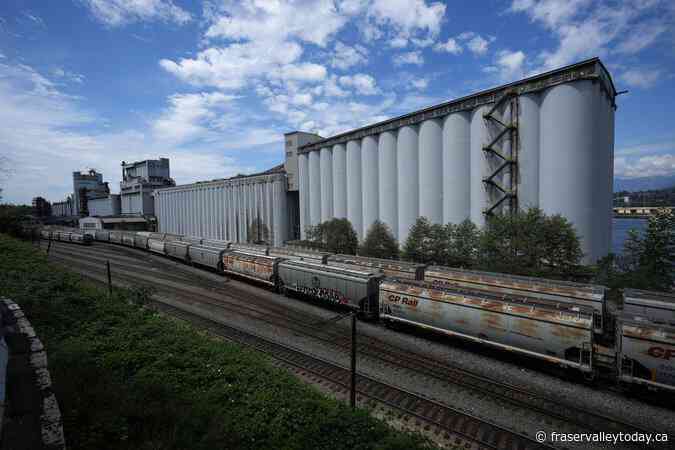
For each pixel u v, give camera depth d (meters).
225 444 10.03
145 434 9.50
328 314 27.70
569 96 35.41
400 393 15.78
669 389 14.26
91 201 152.00
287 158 75.06
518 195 39.88
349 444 11.09
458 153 45.00
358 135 58.31
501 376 17.48
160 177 129.12
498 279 26.75
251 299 32.31
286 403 12.67
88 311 18.72
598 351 17.50
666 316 20.22
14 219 61.06
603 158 37.19
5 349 8.70
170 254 55.97
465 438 12.80
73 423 8.80
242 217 82.19
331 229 53.72
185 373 13.58
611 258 30.53
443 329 20.84
